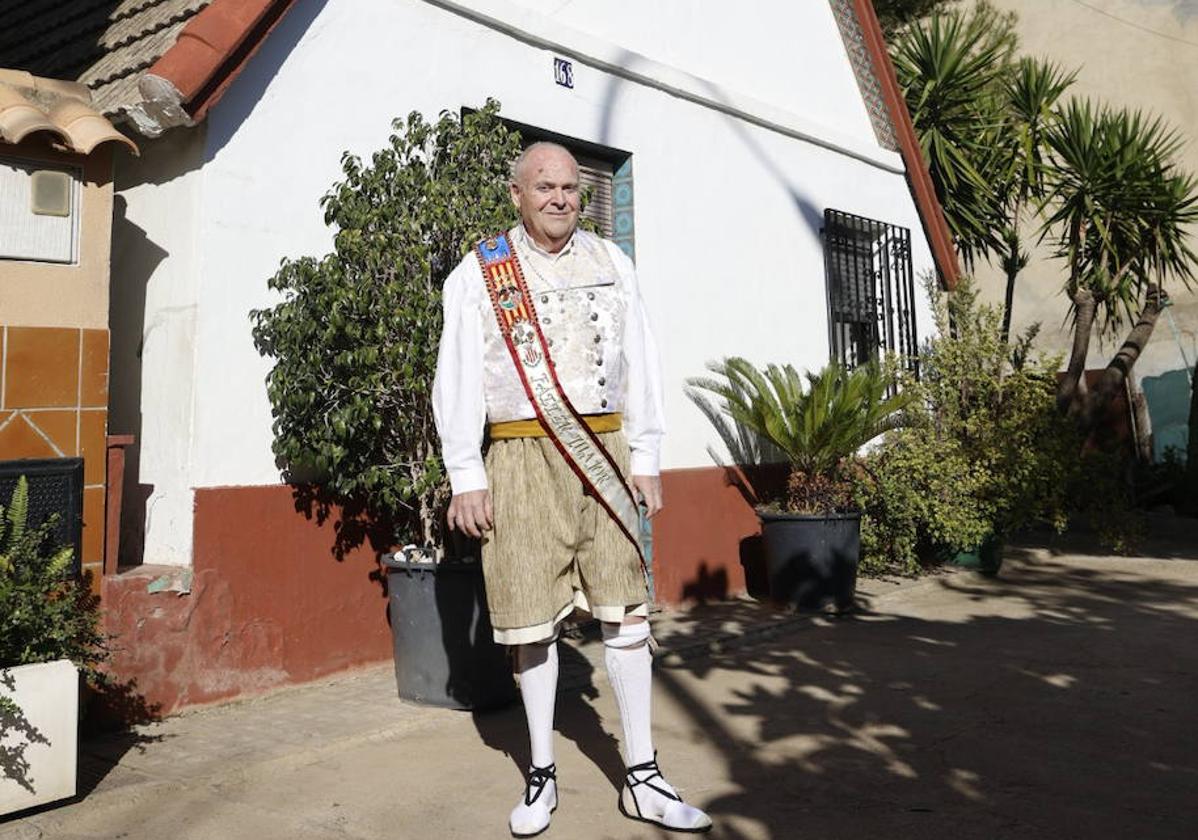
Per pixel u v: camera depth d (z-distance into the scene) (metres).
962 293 8.33
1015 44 12.91
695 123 6.86
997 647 5.13
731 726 3.72
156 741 3.53
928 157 10.14
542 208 2.74
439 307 3.95
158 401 4.11
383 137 4.78
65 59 4.78
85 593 3.57
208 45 3.92
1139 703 4.00
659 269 6.46
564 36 5.75
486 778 3.19
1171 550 9.35
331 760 3.41
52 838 2.72
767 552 6.36
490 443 2.79
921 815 2.79
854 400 6.25
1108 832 2.66
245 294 4.18
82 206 3.67
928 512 7.14
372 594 4.59
